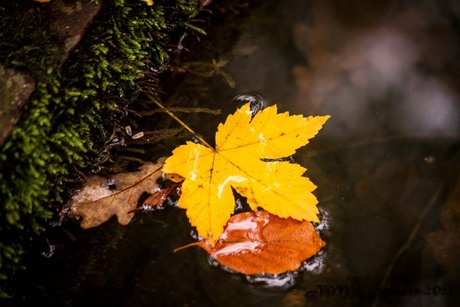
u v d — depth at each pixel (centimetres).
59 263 60
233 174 61
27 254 60
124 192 62
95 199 62
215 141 63
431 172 65
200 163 62
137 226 61
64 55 60
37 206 59
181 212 62
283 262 59
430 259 61
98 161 63
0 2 62
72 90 60
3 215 58
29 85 59
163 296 59
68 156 60
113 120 64
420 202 63
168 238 61
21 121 58
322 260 60
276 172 61
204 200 60
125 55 63
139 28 64
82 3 63
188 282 59
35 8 62
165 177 63
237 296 59
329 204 63
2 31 61
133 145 65
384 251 61
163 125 66
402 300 59
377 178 65
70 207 61
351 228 62
